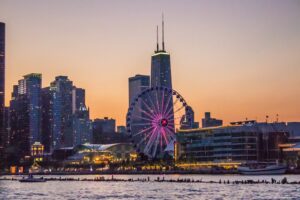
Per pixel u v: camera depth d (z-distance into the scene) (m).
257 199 188.00
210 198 196.00
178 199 195.25
